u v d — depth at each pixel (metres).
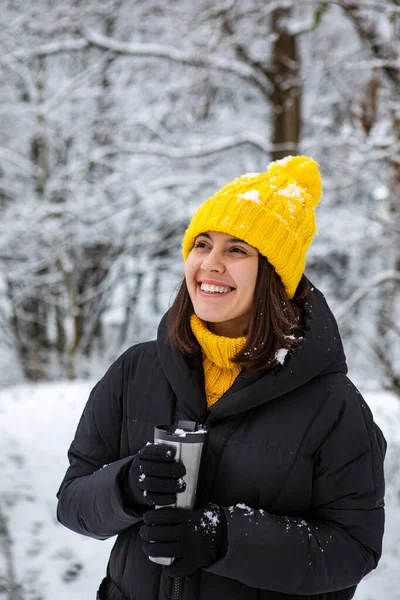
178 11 11.15
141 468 1.54
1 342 15.17
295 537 1.57
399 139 7.39
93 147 12.62
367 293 8.16
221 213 1.79
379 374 7.66
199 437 1.54
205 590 1.63
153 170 12.60
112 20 12.23
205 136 12.62
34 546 4.77
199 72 11.35
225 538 1.55
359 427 1.70
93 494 1.71
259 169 12.51
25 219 12.02
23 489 5.60
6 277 12.89
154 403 1.83
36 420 7.23
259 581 1.56
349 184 8.48
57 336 14.73
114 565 1.79
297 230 1.85
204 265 1.78
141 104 12.54
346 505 1.66
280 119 11.24
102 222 12.43
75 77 12.03
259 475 1.67
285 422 1.69
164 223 13.47
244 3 10.15
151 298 15.16
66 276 12.77
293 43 10.98
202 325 1.80
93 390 2.00
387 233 8.86
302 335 1.76
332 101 10.52
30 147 13.37
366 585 4.38
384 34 7.38
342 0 7.45
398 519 5.14
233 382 1.78
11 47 11.87
